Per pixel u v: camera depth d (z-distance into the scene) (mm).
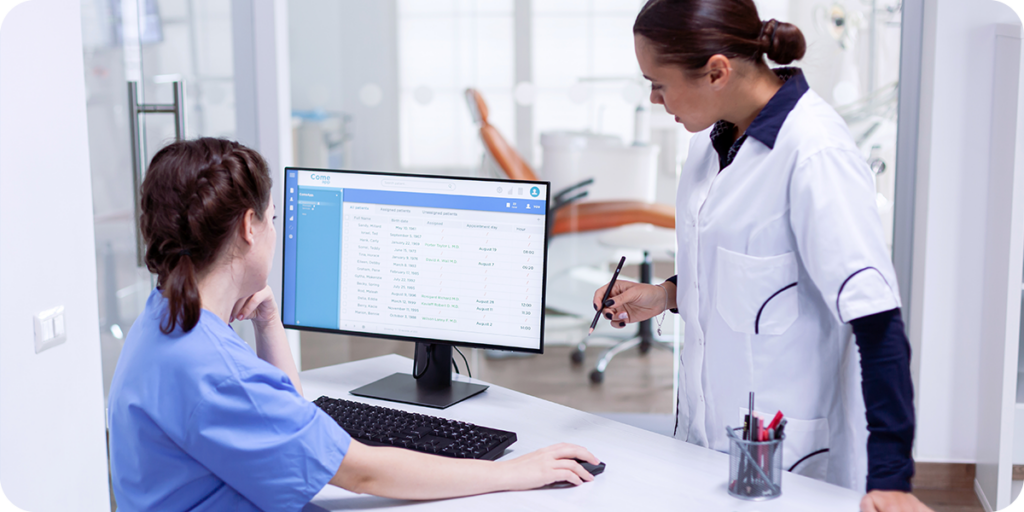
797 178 1212
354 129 3184
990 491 2527
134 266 2672
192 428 991
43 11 1701
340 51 3125
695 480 1192
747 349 1339
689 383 1465
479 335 1515
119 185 2621
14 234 1621
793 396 1326
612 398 3436
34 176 1682
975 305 2643
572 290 3549
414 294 1540
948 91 2564
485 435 1301
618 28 3203
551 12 3195
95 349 1919
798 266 1282
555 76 3242
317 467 1026
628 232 3387
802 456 1337
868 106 2830
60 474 1789
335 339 3346
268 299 1430
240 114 2914
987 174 2574
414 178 1504
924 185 2668
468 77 3219
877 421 1099
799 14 2842
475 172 3270
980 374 2662
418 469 1095
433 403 1506
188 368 1001
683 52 1215
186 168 1023
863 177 1188
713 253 1364
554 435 1378
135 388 1021
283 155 2971
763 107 1297
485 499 1124
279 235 2938
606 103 3256
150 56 2670
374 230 1544
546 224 1450
